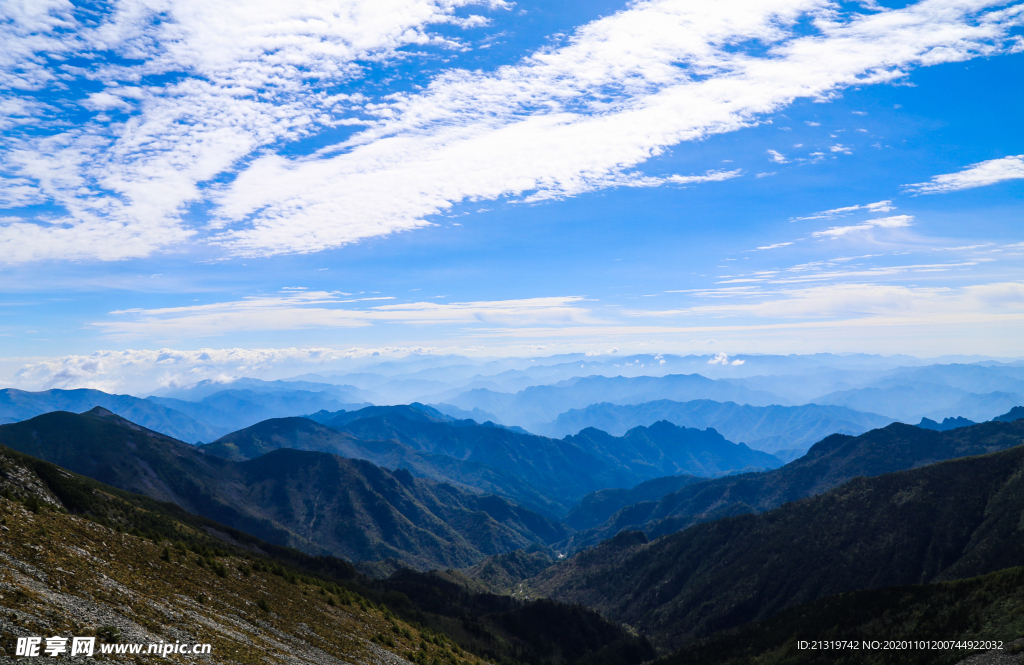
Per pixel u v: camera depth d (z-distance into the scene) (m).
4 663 20.02
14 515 37.03
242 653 33.56
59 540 36.97
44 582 29.14
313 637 46.34
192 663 28.22
